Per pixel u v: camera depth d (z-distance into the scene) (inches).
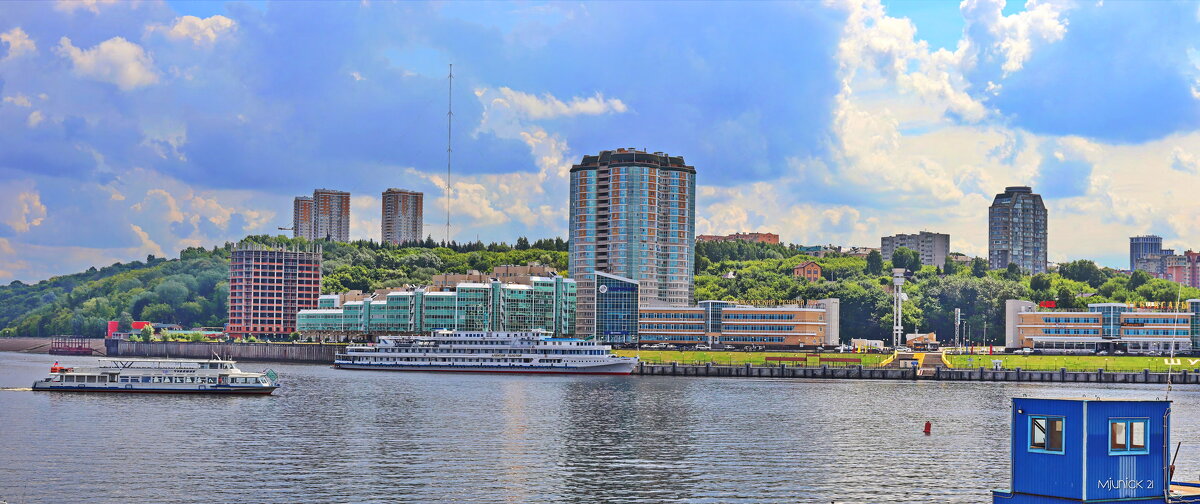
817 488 5433.1
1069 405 3329.2
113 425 7849.4
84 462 6117.1
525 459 6294.3
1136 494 3356.3
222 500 5088.6
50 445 6786.4
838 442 7062.0
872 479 5684.1
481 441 7037.4
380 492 5290.4
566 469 5954.7
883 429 7770.7
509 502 5093.5
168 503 5027.1
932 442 7081.7
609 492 5329.7
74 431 7485.2
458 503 5064.0
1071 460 3319.4
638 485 5502.0
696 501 5132.9
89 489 5344.5
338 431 7539.4
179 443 6889.8
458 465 6063.0
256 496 5191.9
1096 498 3302.2
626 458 6353.3
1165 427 3400.6
